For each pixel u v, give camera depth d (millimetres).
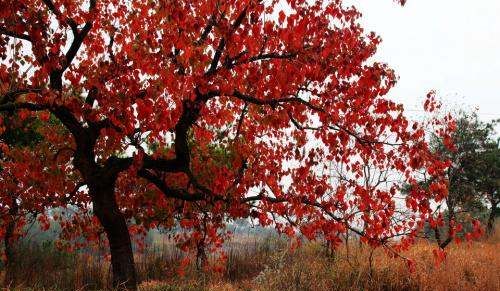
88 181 9664
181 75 8156
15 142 13445
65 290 9508
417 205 9141
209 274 11469
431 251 13320
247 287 10289
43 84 8961
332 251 12766
